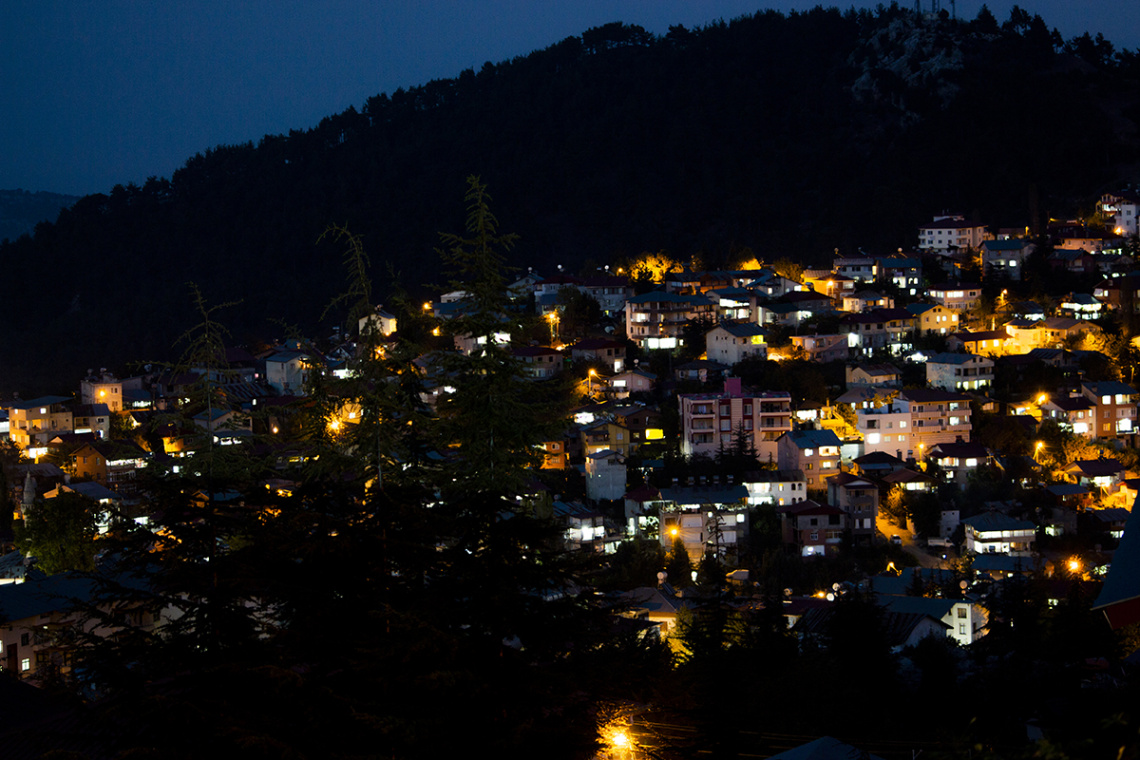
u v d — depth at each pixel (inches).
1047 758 478.3
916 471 3713.1
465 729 754.2
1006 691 1477.6
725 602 1718.8
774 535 3334.2
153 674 769.6
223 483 868.0
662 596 2236.7
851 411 4109.3
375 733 757.3
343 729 754.8
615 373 4564.5
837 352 4714.6
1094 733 917.8
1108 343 4645.7
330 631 829.8
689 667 1264.8
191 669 780.0
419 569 862.5
